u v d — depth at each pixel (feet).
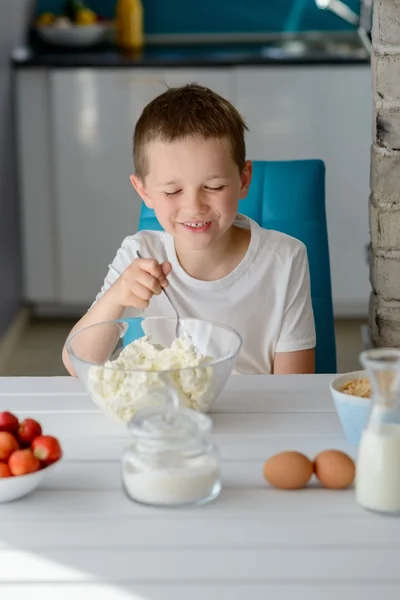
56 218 14.42
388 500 3.82
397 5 6.57
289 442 4.51
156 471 3.90
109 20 15.80
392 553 3.58
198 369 4.52
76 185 14.26
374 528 3.76
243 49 14.78
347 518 3.83
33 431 4.16
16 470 3.93
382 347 7.22
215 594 3.36
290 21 15.89
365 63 13.70
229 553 3.59
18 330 14.40
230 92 13.84
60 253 14.58
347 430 4.45
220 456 4.37
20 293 14.70
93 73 13.82
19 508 3.93
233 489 4.08
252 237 6.30
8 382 5.40
